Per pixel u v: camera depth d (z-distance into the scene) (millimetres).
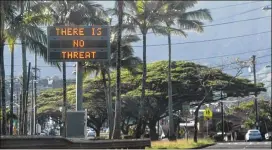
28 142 17641
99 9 34500
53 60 25641
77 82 33562
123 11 33438
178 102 58375
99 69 43656
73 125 28500
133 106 57250
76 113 28641
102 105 59469
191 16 39938
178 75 58281
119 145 25766
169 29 36844
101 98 59656
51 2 32719
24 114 37844
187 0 38438
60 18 33188
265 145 39094
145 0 35531
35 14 27516
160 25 37531
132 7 35312
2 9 22547
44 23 28578
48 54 25656
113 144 24906
